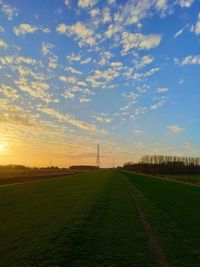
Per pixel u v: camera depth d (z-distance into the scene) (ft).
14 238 47.26
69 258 36.17
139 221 60.80
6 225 57.62
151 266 34.32
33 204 85.76
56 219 60.64
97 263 34.96
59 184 173.06
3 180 244.01
